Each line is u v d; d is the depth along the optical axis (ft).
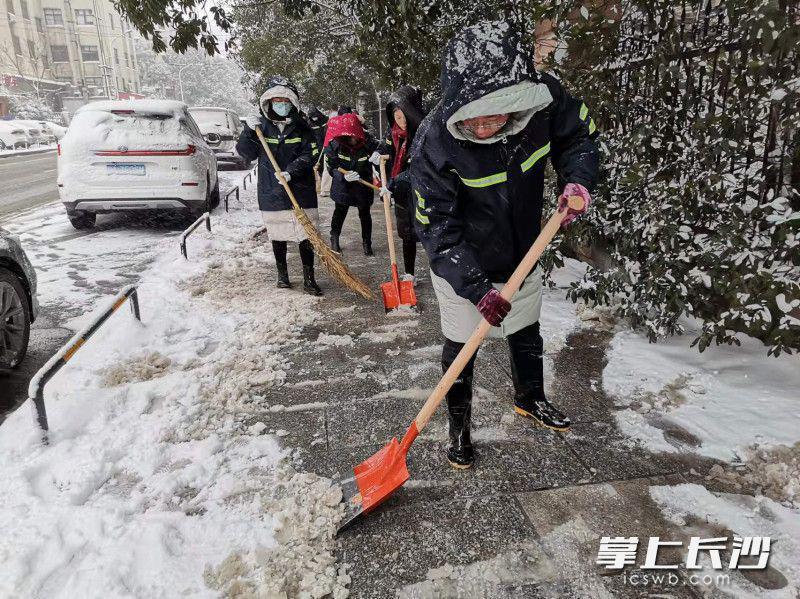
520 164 6.75
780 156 9.32
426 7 15.94
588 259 17.40
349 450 8.51
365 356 11.76
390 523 6.95
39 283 17.78
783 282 8.62
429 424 9.10
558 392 9.94
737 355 10.69
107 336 12.76
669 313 10.79
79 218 25.55
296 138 15.42
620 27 11.27
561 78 12.23
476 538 6.66
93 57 207.51
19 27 178.29
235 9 44.21
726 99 9.76
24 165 68.39
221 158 52.80
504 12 15.21
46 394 10.28
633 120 11.62
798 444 7.93
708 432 8.48
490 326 6.72
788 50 7.53
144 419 9.39
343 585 6.07
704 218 10.40
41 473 7.95
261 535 6.77
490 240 7.17
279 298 15.65
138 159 23.24
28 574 6.20
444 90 6.19
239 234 24.86
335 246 21.06
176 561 6.37
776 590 5.78
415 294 15.69
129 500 7.45
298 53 43.21
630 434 8.59
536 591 5.92
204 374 10.86
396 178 14.23
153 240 23.88
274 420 9.40
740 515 6.80
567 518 6.93
